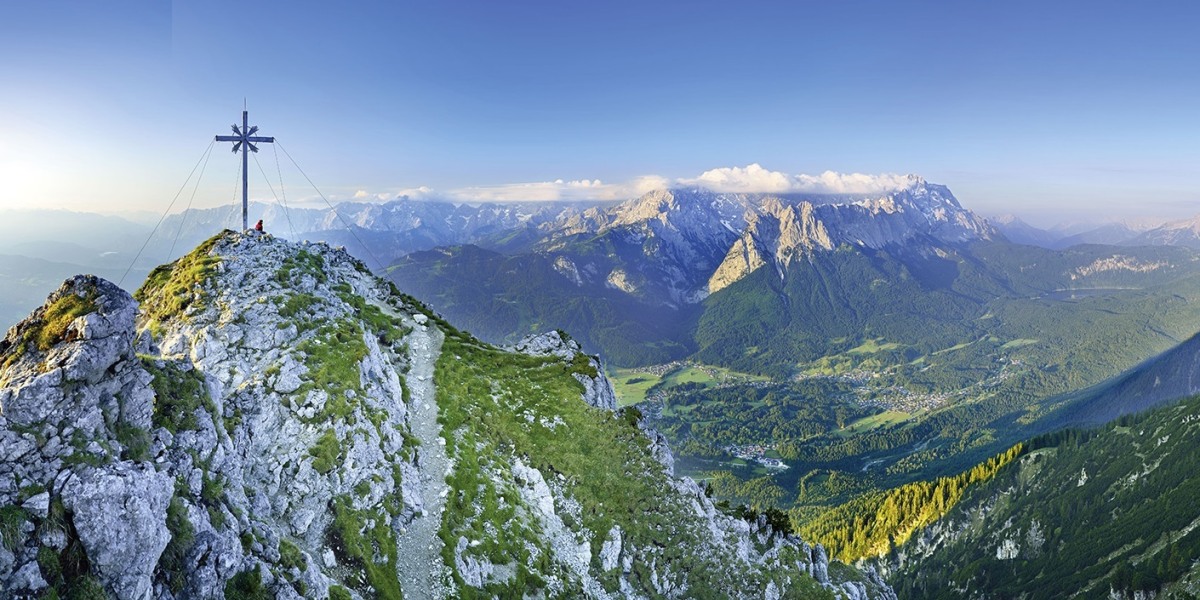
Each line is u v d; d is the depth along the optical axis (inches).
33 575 976.9
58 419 1192.2
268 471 1868.8
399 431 2459.4
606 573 2490.2
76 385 1248.2
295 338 2529.5
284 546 1517.0
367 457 2100.1
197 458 1472.7
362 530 1855.3
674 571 2689.5
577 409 3496.6
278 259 3206.2
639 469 3154.5
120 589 1080.2
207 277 2844.5
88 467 1120.2
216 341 2427.4
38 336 1318.9
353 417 2174.0
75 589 1022.4
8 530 980.6
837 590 3454.7
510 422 3085.6
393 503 2048.5
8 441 1104.8
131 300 1427.2
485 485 2452.0
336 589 1533.0
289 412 2095.2
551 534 2487.7
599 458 3085.6
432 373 3225.9
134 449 1312.7
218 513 1371.8
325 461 1924.2
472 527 2193.7
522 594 2074.3
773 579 3056.1
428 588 1850.4
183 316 2583.7
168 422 1486.2
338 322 2775.6
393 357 3223.4
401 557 1910.7
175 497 1277.1
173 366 1625.2
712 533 3019.2
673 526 2878.9
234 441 1819.6
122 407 1352.1
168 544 1196.5
